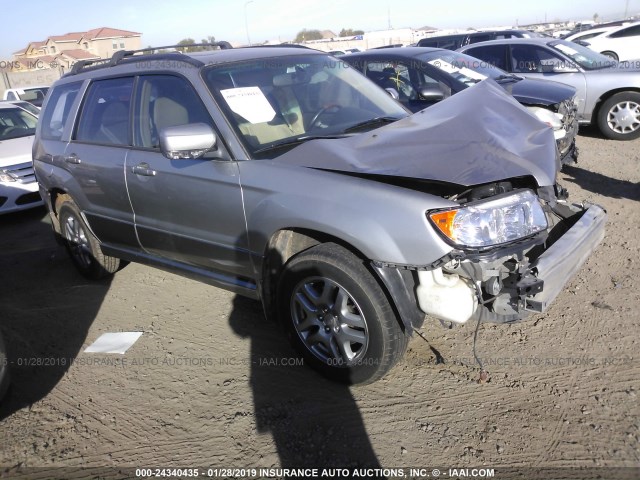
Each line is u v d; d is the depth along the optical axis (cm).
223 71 351
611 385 289
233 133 318
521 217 256
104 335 389
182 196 342
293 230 301
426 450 257
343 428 276
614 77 838
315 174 286
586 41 1573
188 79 345
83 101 438
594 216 312
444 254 246
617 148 809
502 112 330
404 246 253
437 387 300
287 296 308
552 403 280
